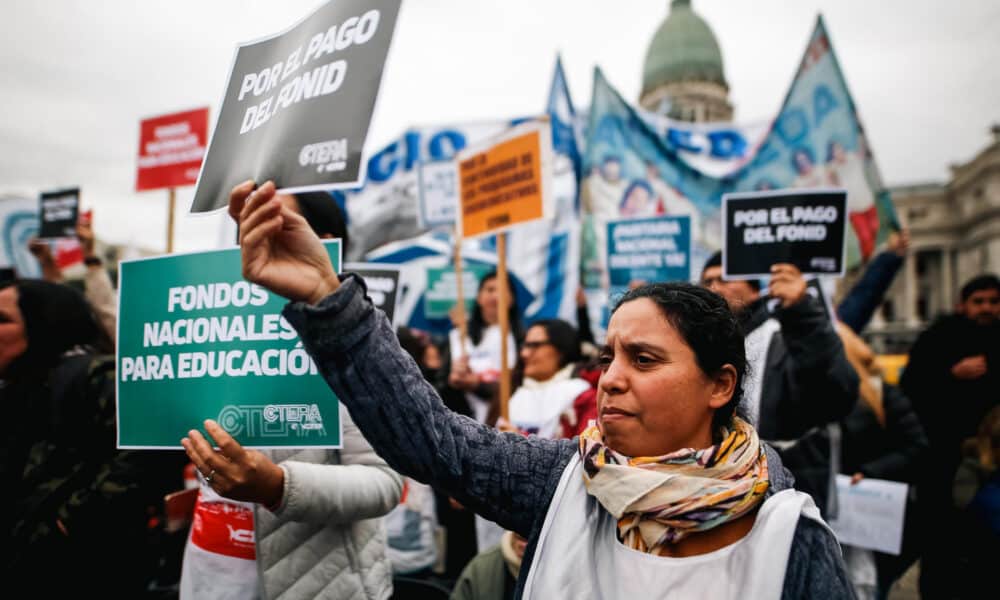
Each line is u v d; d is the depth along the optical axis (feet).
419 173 16.88
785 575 2.85
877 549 9.09
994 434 10.42
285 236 3.49
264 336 4.67
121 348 5.08
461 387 12.42
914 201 184.55
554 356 10.38
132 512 6.04
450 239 24.72
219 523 5.33
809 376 7.20
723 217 9.27
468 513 12.00
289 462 4.67
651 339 3.26
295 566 4.99
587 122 22.54
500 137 10.40
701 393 3.28
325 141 3.90
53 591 5.85
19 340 6.33
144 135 13.71
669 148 20.94
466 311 20.16
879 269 14.97
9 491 6.18
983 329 11.59
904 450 10.06
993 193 163.22
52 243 20.20
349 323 3.43
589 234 20.02
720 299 3.49
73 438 5.99
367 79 3.87
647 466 3.16
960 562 10.02
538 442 3.91
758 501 3.14
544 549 3.37
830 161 19.10
